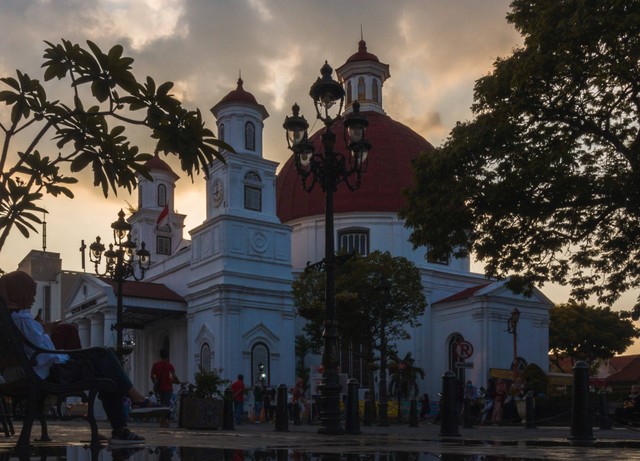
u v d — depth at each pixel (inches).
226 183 1876.2
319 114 663.8
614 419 822.5
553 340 2738.7
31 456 203.8
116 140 232.8
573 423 359.6
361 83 2561.5
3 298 201.0
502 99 873.5
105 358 221.5
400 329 2071.9
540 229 890.7
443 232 898.7
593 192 819.4
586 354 2765.7
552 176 832.9
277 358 1855.3
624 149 826.2
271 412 1451.8
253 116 1936.5
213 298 1822.1
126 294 1888.5
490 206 868.6
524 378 1385.3
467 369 2030.0
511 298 2034.9
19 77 225.5
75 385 207.9
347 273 1723.7
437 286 2213.3
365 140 659.4
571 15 788.6
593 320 2768.2
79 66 221.9
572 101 834.2
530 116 863.7
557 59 796.6
